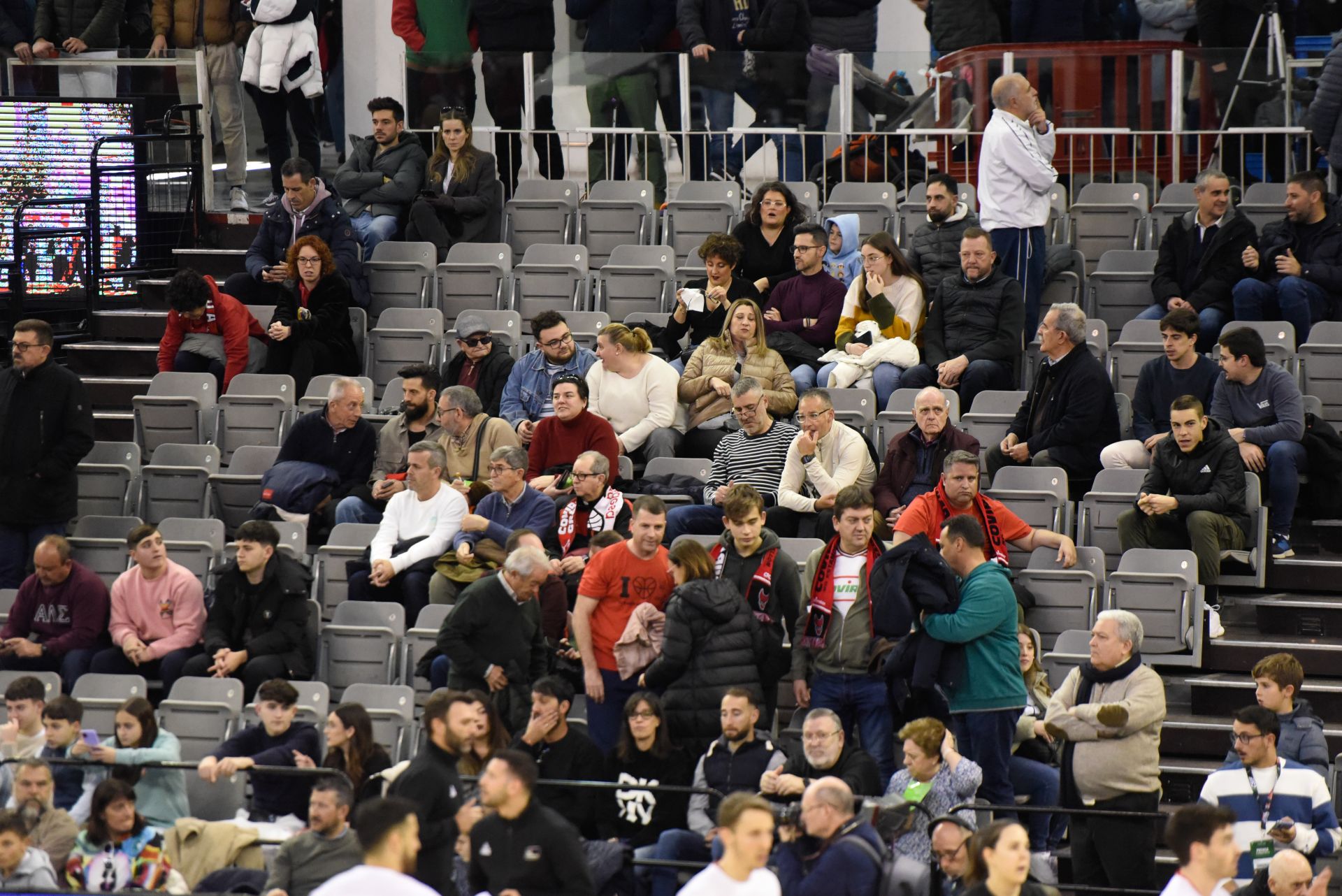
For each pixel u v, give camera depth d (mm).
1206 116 42719
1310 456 32250
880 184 42969
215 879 24250
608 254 43562
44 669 31734
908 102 44125
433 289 41406
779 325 37125
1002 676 25812
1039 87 43188
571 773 25359
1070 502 32094
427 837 22344
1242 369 32094
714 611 26609
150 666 31672
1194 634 29594
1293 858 21844
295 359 38938
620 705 28031
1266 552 31625
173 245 47062
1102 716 24844
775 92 44500
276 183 46375
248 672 29797
